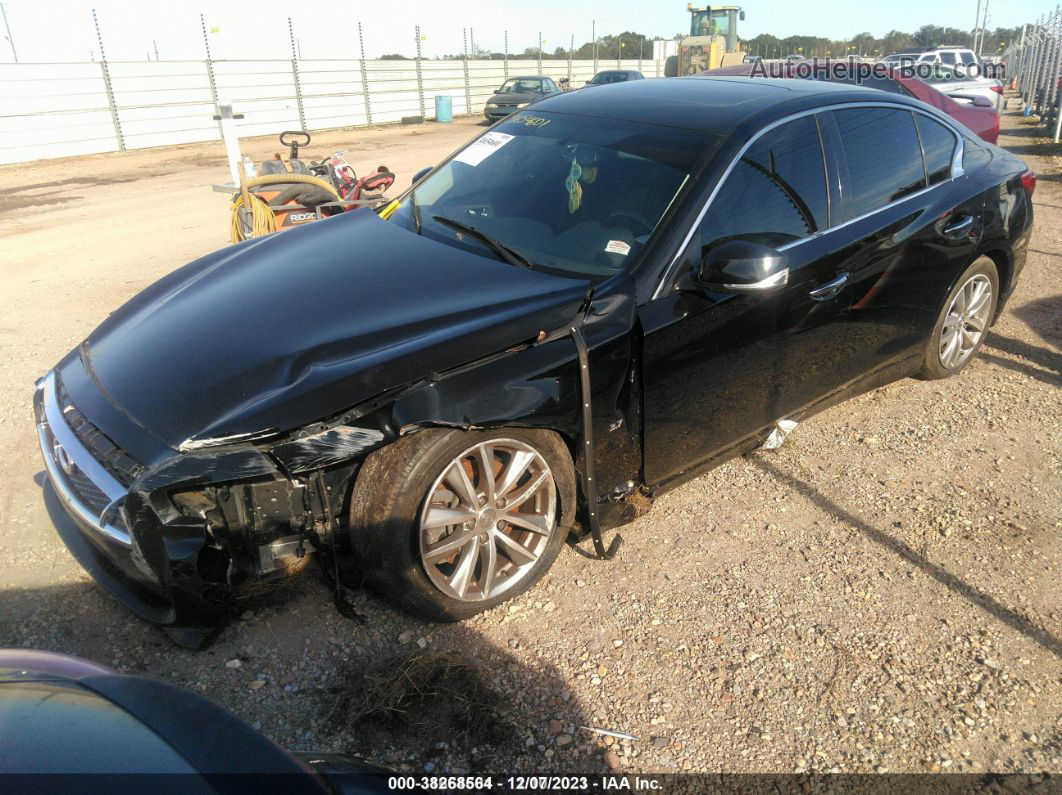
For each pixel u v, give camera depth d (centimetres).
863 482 373
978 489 368
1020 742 236
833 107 365
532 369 257
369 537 243
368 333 254
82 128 1755
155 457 223
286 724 232
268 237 361
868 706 248
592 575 304
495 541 274
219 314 279
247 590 279
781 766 227
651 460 310
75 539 280
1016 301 623
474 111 3148
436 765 221
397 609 272
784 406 362
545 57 4031
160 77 1897
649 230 300
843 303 358
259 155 1706
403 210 367
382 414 235
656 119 346
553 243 311
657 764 226
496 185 352
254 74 2153
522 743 230
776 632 277
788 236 331
